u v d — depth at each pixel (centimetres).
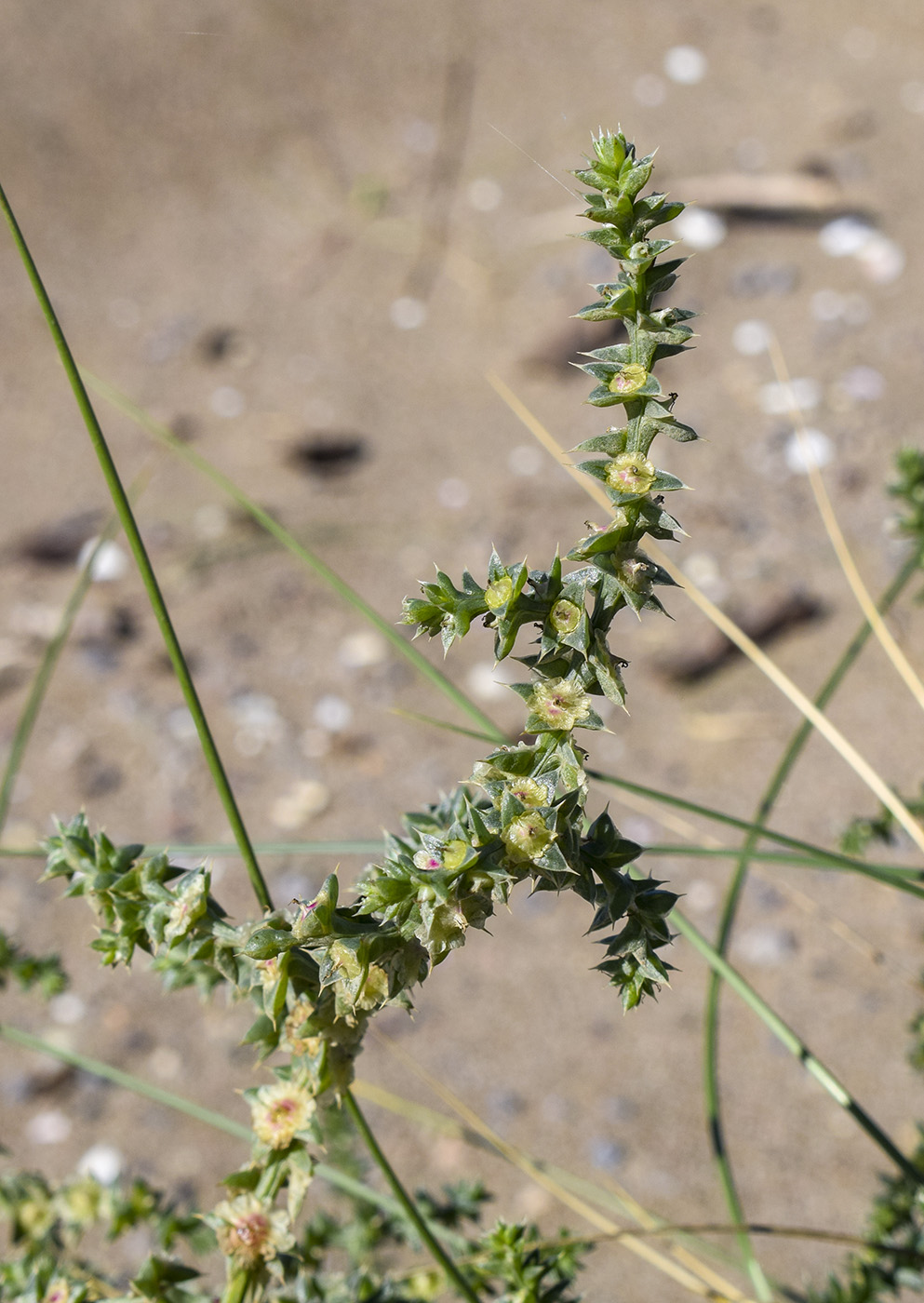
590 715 70
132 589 393
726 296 460
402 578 386
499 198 518
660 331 67
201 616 383
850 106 529
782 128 523
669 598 358
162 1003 296
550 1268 110
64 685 368
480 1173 256
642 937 72
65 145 533
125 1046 287
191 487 423
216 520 410
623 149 66
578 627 68
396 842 76
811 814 310
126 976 302
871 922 291
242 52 564
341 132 551
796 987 281
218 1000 297
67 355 95
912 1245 139
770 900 298
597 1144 259
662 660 348
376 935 68
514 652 367
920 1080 261
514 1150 164
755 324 448
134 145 540
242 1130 140
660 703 344
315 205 525
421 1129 266
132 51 555
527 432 430
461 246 502
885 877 124
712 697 342
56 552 406
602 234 66
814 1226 239
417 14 589
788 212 485
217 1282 217
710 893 301
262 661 370
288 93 560
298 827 325
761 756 325
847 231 470
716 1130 136
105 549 404
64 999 298
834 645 346
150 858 83
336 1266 216
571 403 436
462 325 473
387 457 428
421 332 474
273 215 523
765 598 355
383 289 491
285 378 460
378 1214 153
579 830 72
